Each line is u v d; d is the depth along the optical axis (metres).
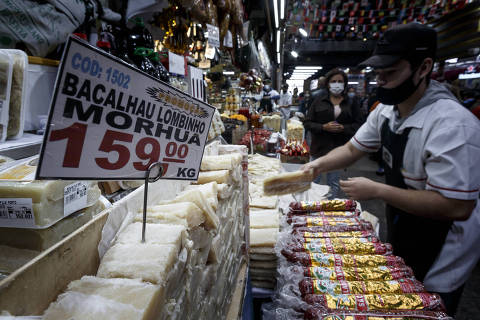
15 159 0.69
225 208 1.01
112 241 0.57
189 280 0.59
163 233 0.54
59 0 0.90
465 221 1.35
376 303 1.02
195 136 0.71
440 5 6.17
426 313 0.98
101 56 0.43
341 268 1.23
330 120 3.57
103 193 0.78
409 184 1.47
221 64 3.76
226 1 2.62
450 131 1.21
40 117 0.89
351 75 12.25
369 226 1.58
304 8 6.50
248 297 1.35
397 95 1.41
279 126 5.72
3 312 0.34
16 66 0.72
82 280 0.44
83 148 0.45
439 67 7.09
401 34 1.31
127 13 1.43
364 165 6.95
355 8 6.44
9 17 0.80
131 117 0.52
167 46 2.24
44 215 0.46
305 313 1.03
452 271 1.38
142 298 0.41
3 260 0.48
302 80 26.61
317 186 2.65
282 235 1.50
